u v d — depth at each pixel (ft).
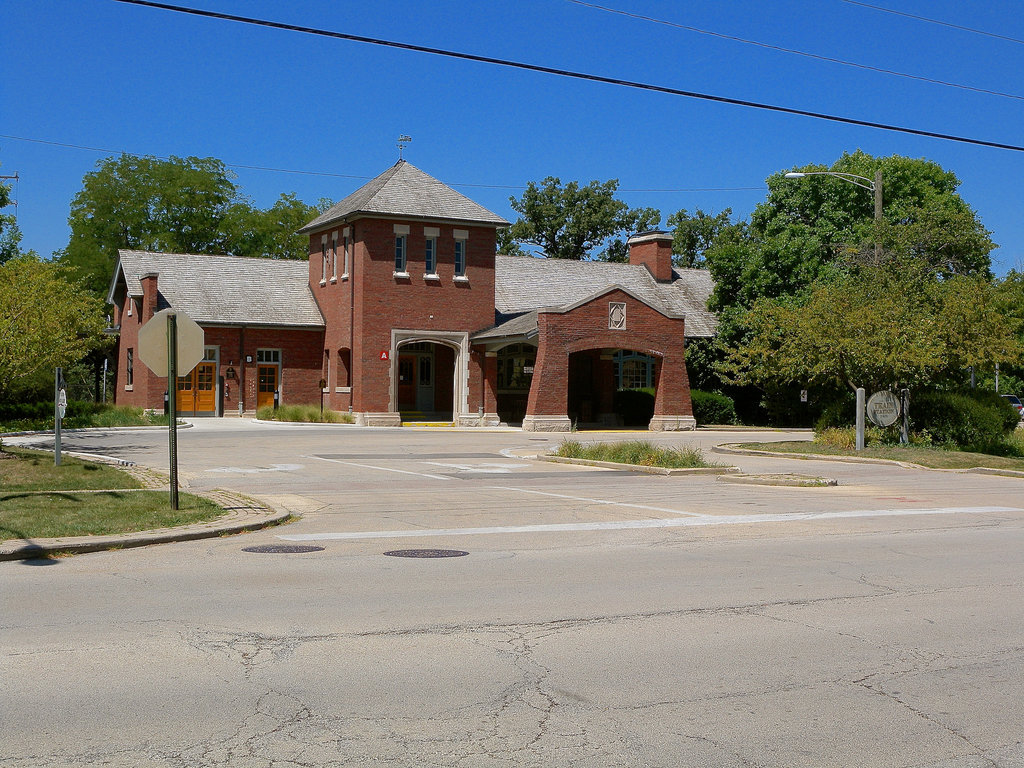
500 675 21.35
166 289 138.72
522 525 44.14
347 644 23.63
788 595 29.89
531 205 252.21
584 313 125.18
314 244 146.51
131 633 24.31
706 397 141.49
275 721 18.35
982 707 19.79
